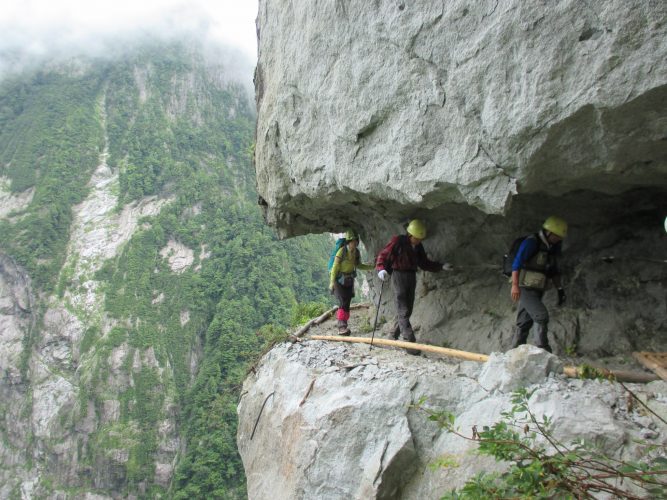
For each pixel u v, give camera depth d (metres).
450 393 4.34
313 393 5.47
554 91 3.62
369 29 5.00
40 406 78.38
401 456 4.21
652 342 4.47
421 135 4.63
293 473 5.09
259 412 6.68
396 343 5.69
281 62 6.66
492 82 3.99
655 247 4.88
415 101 4.65
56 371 83.75
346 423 4.74
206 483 49.50
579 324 5.00
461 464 3.81
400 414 4.46
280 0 6.71
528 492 2.77
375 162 5.15
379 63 4.95
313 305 11.77
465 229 6.02
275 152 7.14
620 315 4.79
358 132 5.27
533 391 3.37
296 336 7.55
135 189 113.31
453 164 4.40
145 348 79.56
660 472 2.61
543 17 3.62
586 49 3.46
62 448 71.81
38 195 112.50
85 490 67.06
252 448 6.62
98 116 140.75
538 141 3.81
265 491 5.75
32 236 101.75
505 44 3.87
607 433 3.26
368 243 7.96
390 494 4.22
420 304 6.77
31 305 93.44
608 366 4.44
